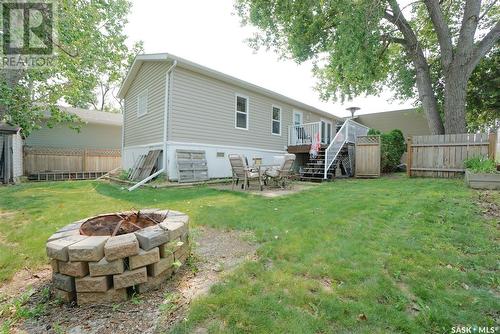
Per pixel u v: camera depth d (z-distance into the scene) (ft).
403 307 5.51
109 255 5.72
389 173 35.88
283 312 5.36
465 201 14.07
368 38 27.40
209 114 30.09
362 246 8.73
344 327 4.95
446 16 35.12
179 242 7.06
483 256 7.86
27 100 26.05
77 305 5.83
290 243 9.21
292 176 31.01
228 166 32.19
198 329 4.98
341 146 32.22
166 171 26.32
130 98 37.68
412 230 10.19
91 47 26.96
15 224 12.36
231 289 6.27
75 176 43.42
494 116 43.70
